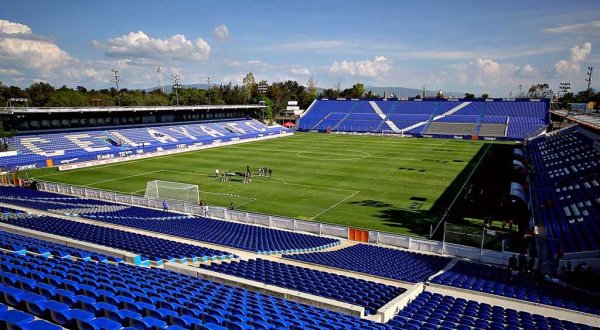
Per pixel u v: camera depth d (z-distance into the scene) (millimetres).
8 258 15734
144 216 34188
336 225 34344
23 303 10820
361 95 173500
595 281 21266
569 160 51875
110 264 17812
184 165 61344
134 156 67938
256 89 163500
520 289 19484
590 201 34000
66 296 11531
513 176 52500
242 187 47438
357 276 21484
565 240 28016
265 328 10773
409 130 101312
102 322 9578
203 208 36500
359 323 12922
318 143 87062
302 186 47938
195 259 21609
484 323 14031
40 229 24828
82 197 41781
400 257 25844
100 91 156500
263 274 19125
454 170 56781
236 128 99875
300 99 164750
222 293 15031
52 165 59344
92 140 70438
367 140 92062
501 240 26953
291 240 28891
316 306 15414
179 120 93625
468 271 23125
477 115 103188
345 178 52094
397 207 39469
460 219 35656
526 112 100438
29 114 65500
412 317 14602
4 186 45281
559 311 16797
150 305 11414
